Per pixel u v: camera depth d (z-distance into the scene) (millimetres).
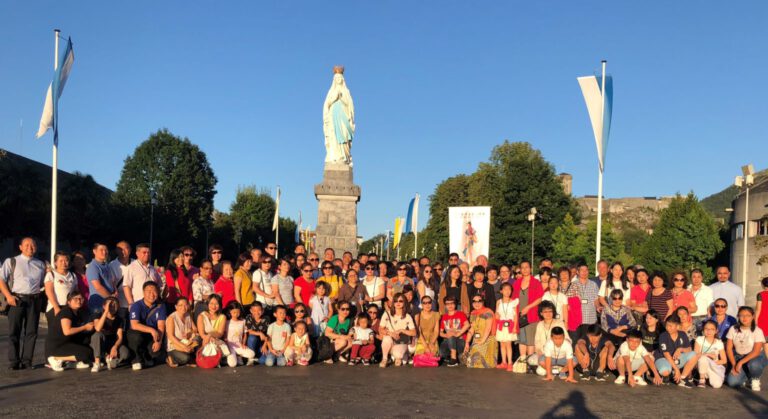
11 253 48750
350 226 28219
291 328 14789
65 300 12992
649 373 14047
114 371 12898
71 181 51156
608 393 11891
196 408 9781
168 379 12148
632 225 119812
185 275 14773
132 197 60875
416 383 12414
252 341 14367
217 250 15734
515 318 14500
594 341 13672
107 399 10297
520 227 66812
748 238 56875
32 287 12883
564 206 69125
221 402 10234
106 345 13016
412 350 14953
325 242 28062
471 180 79812
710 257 66625
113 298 12852
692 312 13953
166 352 13930
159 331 13453
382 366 14469
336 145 29219
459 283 15758
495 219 67938
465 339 15047
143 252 14000
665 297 14133
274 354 14297
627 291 15164
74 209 50438
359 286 16375
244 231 89062
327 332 14898
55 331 12742
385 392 11398
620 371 13000
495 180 75938
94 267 13219
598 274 15695
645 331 13625
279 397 10727
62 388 11094
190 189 63344
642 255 73500
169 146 62844
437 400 10812
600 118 18234
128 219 59531
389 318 14930
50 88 20188
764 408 10891
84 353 12906
